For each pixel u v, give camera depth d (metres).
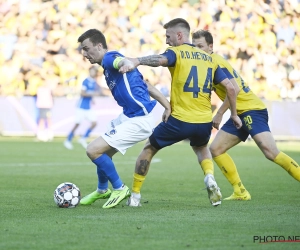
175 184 31.53
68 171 38.16
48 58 74.81
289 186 30.67
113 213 20.52
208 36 24.05
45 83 73.88
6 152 52.62
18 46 75.62
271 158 24.05
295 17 75.62
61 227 17.48
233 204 23.56
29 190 28.14
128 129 21.75
